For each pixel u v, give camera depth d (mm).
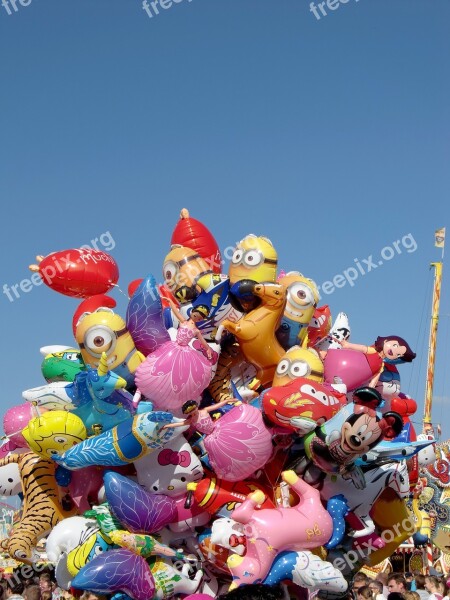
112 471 5863
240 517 5625
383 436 5637
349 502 6098
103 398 5801
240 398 6395
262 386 6574
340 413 5758
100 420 5867
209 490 5871
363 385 6699
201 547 5945
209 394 6531
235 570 5582
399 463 6418
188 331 5922
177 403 5801
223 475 5809
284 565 5629
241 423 5773
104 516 5832
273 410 5730
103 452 5695
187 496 5941
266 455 5809
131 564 5629
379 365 6742
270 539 5566
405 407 6949
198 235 7250
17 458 6480
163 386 5746
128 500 5730
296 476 5844
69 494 6250
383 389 7117
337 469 5809
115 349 6000
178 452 5922
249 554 5609
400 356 7059
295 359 6105
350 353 6746
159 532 6059
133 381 6090
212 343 6312
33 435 5820
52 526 6215
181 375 5746
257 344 6324
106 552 5707
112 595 5758
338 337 7625
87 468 6109
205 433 5840
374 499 6180
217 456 5754
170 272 6871
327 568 5656
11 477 6484
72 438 5824
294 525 5637
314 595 6016
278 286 6324
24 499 6301
